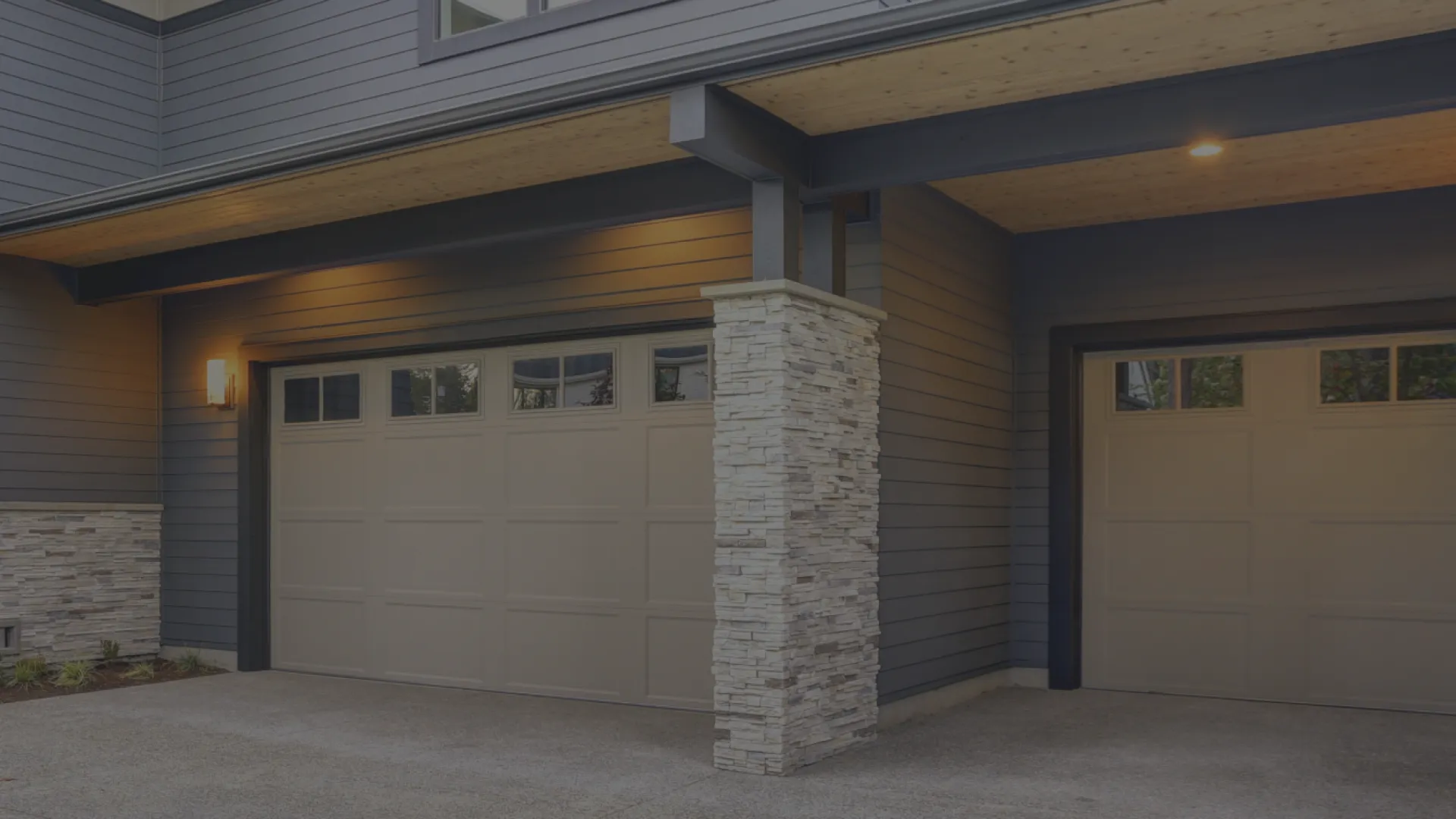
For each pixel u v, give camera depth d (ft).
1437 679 21.86
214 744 19.76
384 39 25.94
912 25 14.51
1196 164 20.31
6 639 26.76
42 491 27.55
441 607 25.44
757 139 17.10
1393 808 15.55
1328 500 22.91
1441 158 19.89
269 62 27.91
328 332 26.86
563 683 23.70
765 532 17.17
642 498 22.89
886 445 20.30
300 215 23.17
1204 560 23.97
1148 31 14.28
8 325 27.02
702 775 17.29
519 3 23.98
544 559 24.03
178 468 29.63
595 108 16.96
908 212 21.24
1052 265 25.25
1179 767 17.76
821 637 17.94
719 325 17.79
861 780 16.90
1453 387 21.91
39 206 24.16
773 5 20.77
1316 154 19.72
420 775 17.51
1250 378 23.76
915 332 21.36
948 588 22.49
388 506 26.35
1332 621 22.77
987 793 16.20
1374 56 14.69
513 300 24.13
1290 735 20.04
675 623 22.41
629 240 22.80
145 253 26.73
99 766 18.22
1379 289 22.00
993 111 17.10
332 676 27.07
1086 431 25.27
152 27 30.07
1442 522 21.91
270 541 28.32
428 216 22.41
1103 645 24.81
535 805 15.81
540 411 24.27
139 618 29.19
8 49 27.09
